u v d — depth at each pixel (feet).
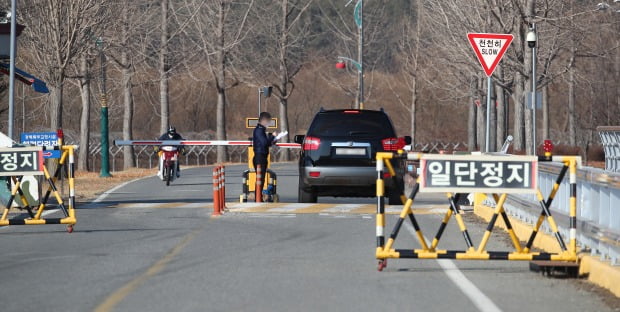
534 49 282.97
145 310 83.97
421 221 167.84
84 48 351.87
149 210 190.90
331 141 193.47
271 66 640.17
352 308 85.10
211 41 560.61
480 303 87.81
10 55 245.65
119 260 115.75
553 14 360.89
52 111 348.59
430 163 106.52
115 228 154.40
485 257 106.42
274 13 623.36
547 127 610.65
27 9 346.74
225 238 139.85
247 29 607.78
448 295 92.02
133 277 102.47
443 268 110.22
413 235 145.07
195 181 321.73
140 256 119.44
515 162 106.93
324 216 175.63
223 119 560.61
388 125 195.31
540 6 355.36
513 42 360.28
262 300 88.84
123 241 135.74
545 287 97.55
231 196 241.55
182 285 97.30
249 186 220.84
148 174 388.16
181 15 516.32
